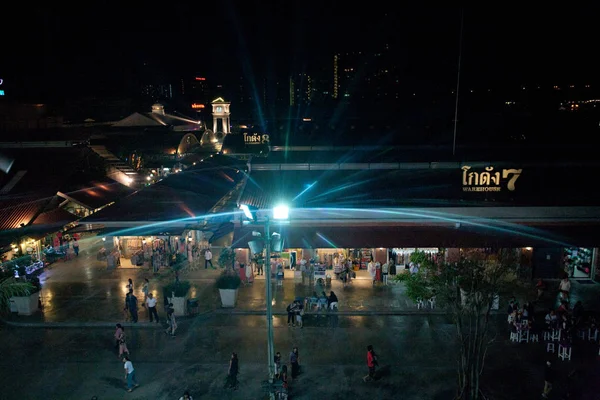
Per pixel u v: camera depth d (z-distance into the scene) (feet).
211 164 135.33
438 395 55.98
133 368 59.77
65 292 88.99
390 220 86.58
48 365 63.82
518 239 81.46
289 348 67.41
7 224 96.17
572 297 82.69
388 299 83.61
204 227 90.38
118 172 145.18
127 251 109.70
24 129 190.39
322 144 145.38
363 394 56.29
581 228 83.30
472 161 95.30
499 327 72.69
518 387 57.06
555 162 92.99
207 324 75.61
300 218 87.10
